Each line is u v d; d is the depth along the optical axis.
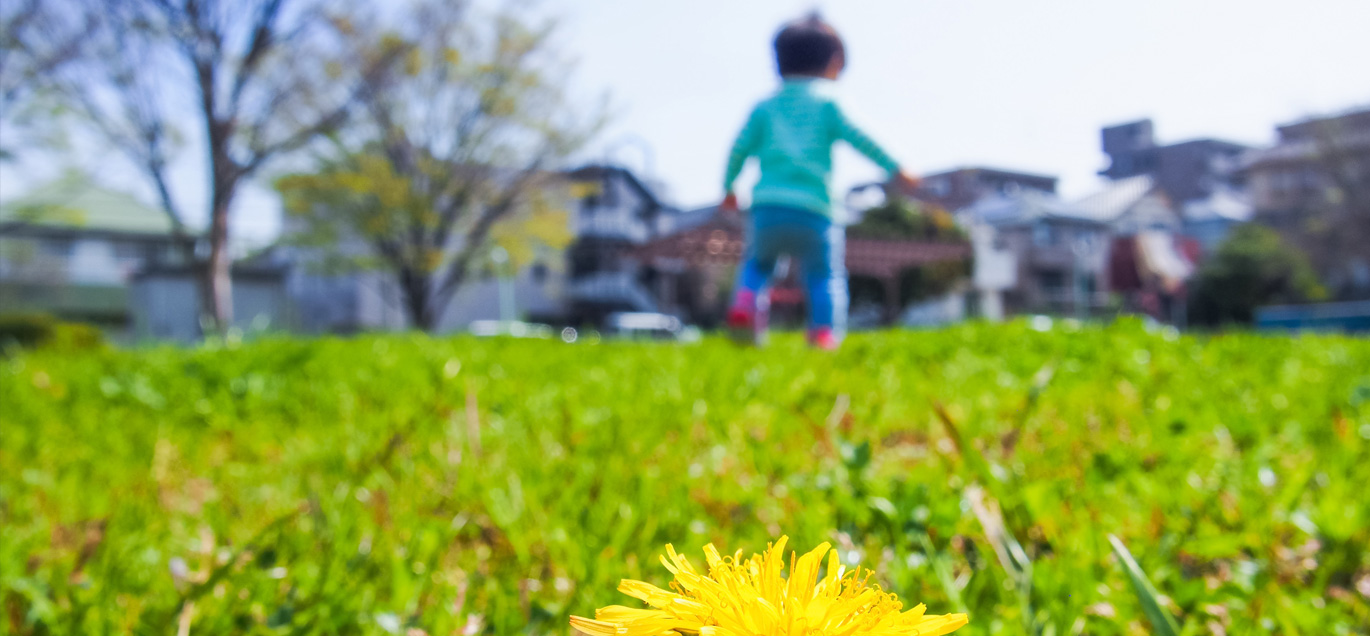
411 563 1.06
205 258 18.12
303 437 2.07
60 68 15.41
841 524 1.14
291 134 18.28
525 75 21.75
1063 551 1.00
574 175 30.70
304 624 0.91
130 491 1.57
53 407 2.64
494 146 22.67
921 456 1.70
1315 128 32.56
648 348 4.62
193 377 3.02
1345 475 1.36
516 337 5.38
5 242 32.28
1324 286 34.50
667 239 18.11
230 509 1.45
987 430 1.91
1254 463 1.45
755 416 2.12
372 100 19.39
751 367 3.02
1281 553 1.14
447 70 21.34
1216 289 35.91
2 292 32.22
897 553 1.01
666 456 1.66
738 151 4.65
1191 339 3.88
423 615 0.93
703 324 40.34
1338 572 1.09
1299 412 2.01
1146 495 1.29
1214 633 0.92
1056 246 45.09
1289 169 42.78
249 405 2.54
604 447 1.66
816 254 4.43
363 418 2.16
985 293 43.34
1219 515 1.20
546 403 2.29
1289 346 4.00
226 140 17.38
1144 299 27.73
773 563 0.41
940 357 3.46
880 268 20.56
